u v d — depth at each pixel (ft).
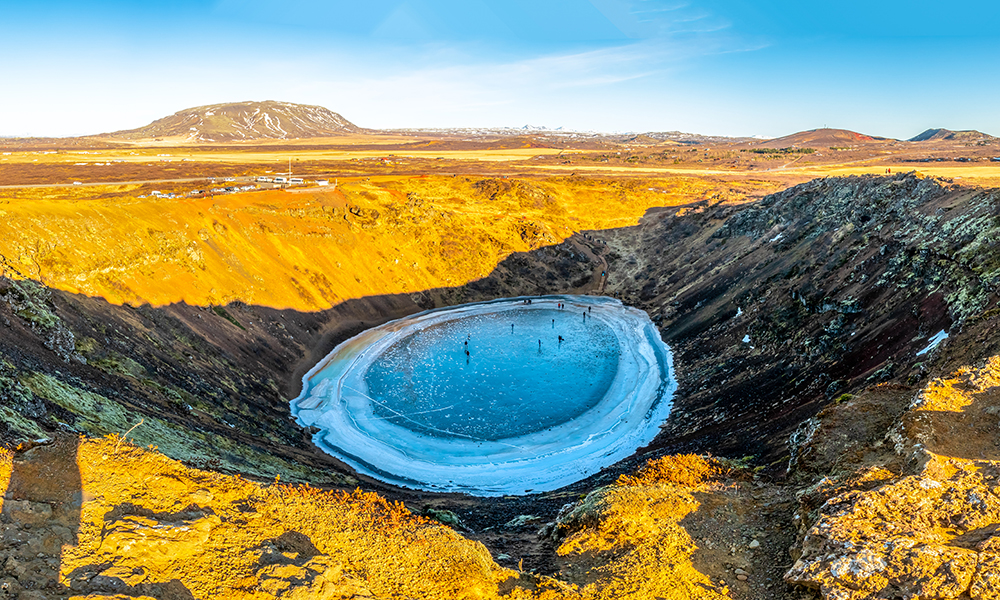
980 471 55.26
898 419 69.15
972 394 68.80
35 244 138.41
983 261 110.73
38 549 41.04
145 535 44.73
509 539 73.15
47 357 96.58
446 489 119.44
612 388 174.91
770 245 229.86
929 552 45.37
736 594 52.08
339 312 226.79
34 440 58.34
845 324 140.46
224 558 45.32
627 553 58.85
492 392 173.58
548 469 128.67
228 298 185.16
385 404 164.66
